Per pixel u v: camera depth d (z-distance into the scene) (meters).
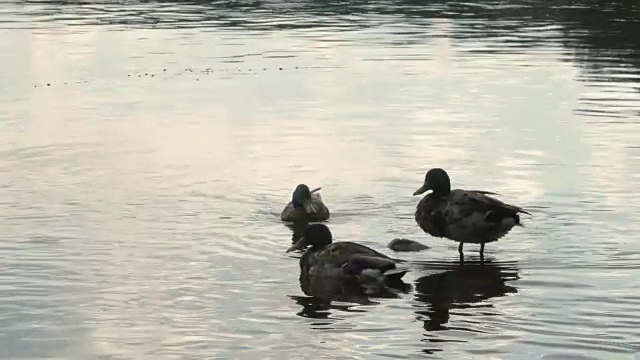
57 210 15.86
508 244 14.22
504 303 11.78
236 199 16.64
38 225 15.03
